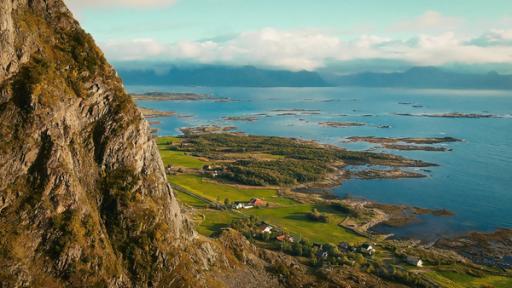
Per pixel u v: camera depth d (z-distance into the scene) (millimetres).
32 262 96500
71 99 117688
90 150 121250
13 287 90188
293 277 150000
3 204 97875
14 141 102312
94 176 120438
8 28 109188
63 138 111188
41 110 106938
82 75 124438
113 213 119375
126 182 124688
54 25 127062
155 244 120438
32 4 124188
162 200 132875
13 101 105375
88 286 100812
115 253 113625
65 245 100938
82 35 131250
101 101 126938
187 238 139125
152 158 136750
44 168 104125
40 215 100750
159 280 115938
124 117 129250
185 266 123875
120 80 137125
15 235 95938
